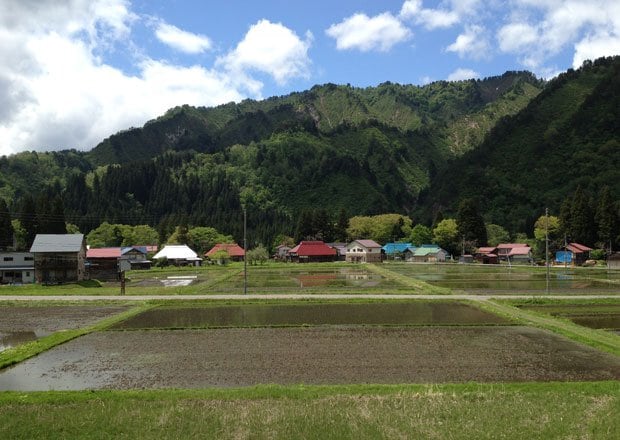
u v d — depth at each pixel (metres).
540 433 17.34
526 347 29.97
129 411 19.27
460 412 19.05
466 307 45.91
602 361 26.78
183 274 96.00
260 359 27.47
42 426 18.02
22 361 27.25
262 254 141.75
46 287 67.94
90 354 28.83
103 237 152.00
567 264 120.31
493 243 167.00
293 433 17.39
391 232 184.12
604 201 129.00
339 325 37.03
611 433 17.34
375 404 19.86
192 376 24.41
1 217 109.50
